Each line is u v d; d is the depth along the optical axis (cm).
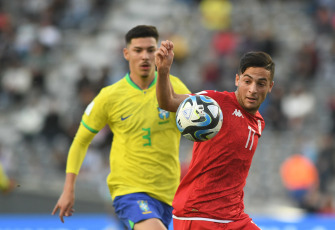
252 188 5656
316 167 5169
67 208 2103
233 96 1775
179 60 6769
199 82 6356
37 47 7219
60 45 7500
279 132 5872
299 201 5041
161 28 7481
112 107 2117
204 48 7081
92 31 7738
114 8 8144
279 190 5622
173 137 2116
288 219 3569
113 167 2141
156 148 2092
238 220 1783
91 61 7250
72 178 2130
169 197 2111
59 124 5838
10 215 4406
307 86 6328
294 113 5916
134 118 2095
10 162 5444
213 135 1689
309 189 5022
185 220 1789
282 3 7588
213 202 1762
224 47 6656
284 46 6931
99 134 5291
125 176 2105
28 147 5941
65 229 3412
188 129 1686
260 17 7425
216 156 1744
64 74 7094
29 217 4378
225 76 6203
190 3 7956
